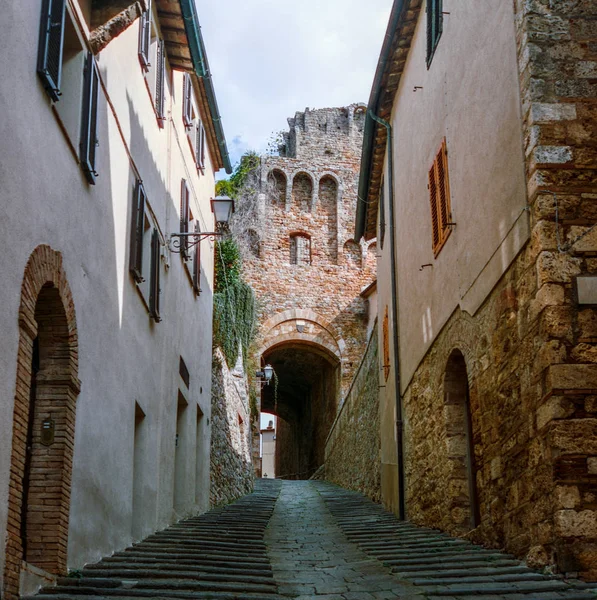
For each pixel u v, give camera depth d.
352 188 37.09
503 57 9.79
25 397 6.95
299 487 26.75
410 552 10.41
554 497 8.04
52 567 7.62
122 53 10.70
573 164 8.77
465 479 11.86
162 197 13.47
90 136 8.88
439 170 12.64
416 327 14.43
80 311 8.62
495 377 9.89
